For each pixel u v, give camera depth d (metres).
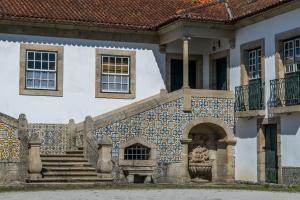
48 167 19.00
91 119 20.48
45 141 21.94
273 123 20.55
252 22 21.73
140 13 24.45
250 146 21.77
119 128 20.89
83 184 17.52
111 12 23.92
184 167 21.77
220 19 22.30
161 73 23.97
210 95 22.33
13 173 18.52
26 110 22.00
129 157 21.17
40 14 22.09
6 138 18.62
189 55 24.61
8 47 21.89
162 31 23.38
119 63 23.41
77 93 22.70
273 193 15.49
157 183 20.48
